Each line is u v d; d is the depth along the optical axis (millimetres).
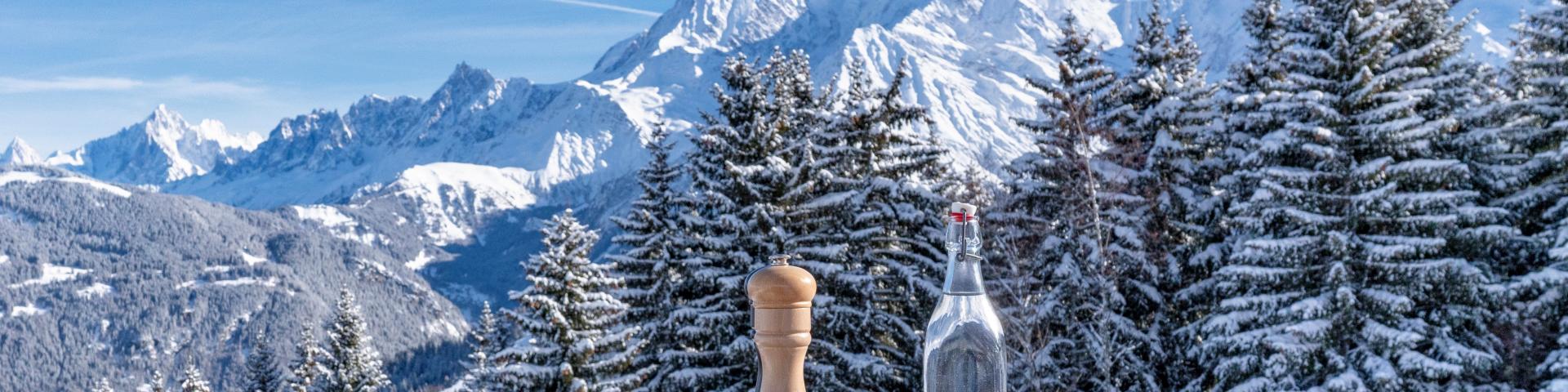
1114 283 22984
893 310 26797
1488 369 20000
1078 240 23891
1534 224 23828
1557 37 23312
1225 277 22234
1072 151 25062
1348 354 21000
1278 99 23281
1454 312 20906
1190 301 24281
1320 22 23641
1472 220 21281
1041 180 25797
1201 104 25391
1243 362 21469
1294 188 22047
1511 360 21297
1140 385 23500
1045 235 24672
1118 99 26312
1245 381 21625
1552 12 23453
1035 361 22469
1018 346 22781
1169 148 24594
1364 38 22312
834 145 27406
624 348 27016
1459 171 21250
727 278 24156
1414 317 21703
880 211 25625
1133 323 23172
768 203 24844
